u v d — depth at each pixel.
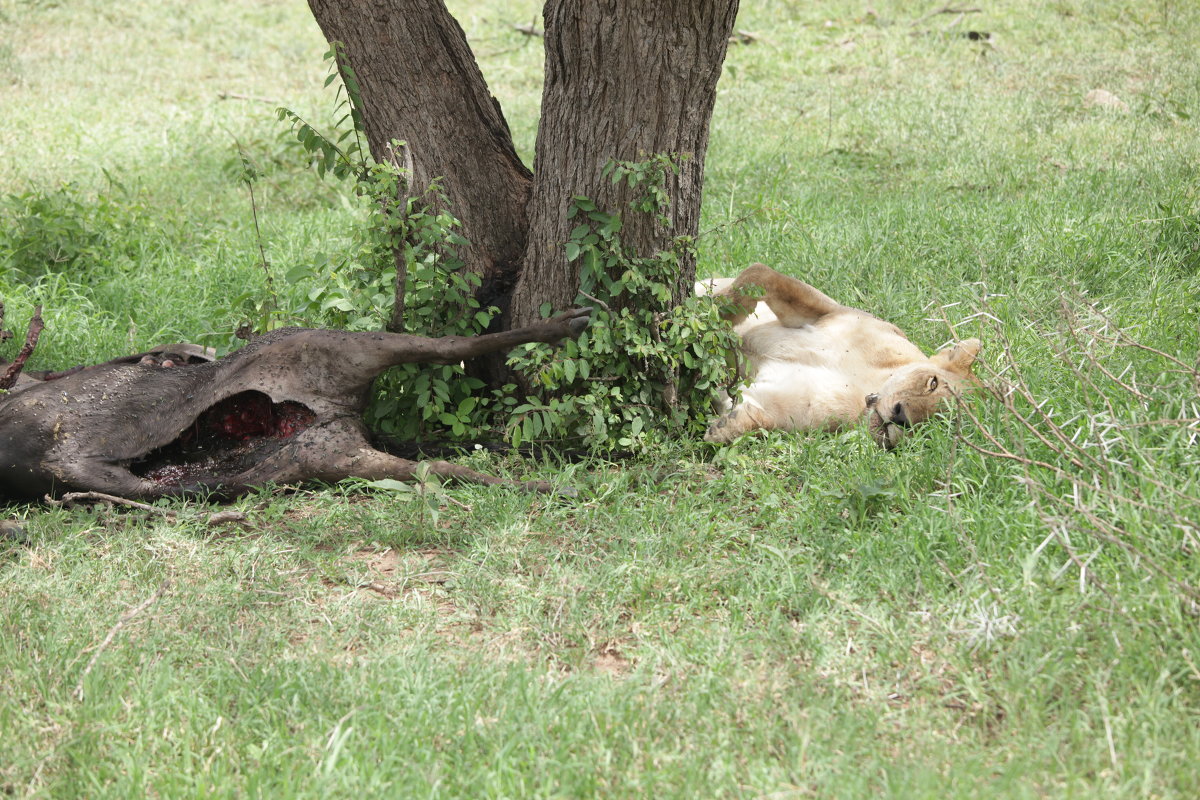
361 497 5.24
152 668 3.89
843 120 11.84
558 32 5.23
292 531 4.91
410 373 5.61
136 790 3.30
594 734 3.51
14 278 7.91
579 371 5.36
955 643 3.89
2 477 5.18
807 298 6.06
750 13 16.34
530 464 5.54
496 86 14.14
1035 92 12.23
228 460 5.48
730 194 9.52
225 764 3.42
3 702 3.70
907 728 3.53
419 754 3.42
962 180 9.60
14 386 5.77
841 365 5.90
